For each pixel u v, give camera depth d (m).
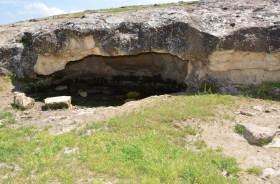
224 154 7.02
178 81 15.46
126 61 16.62
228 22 12.13
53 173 6.09
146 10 14.36
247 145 7.58
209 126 8.54
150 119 8.84
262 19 11.94
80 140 7.67
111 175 6.02
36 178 5.93
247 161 6.78
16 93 12.32
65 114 10.38
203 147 7.39
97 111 10.34
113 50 12.78
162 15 13.00
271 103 10.41
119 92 15.48
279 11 12.20
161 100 10.70
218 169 6.32
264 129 7.98
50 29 13.36
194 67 12.35
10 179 5.91
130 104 10.64
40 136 8.05
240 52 11.48
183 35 12.02
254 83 11.77
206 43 11.56
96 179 5.90
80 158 6.70
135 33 12.65
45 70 13.77
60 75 15.91
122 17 13.45
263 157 6.99
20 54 14.30
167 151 6.86
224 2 13.92
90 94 14.81
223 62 11.77
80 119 9.58
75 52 13.26
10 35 16.08
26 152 7.06
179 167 6.12
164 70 16.14
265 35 11.20
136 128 8.28
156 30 12.29
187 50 12.01
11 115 10.41
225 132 8.23
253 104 10.29
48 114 10.50
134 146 6.95
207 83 12.11
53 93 14.42
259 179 6.05
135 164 6.32
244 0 13.98
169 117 8.88
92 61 16.80
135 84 16.86
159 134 7.87
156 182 5.60
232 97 10.82
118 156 6.63
